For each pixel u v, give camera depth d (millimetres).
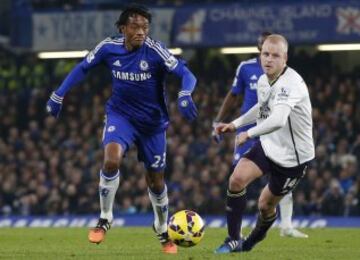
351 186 41844
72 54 52406
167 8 49375
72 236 28547
